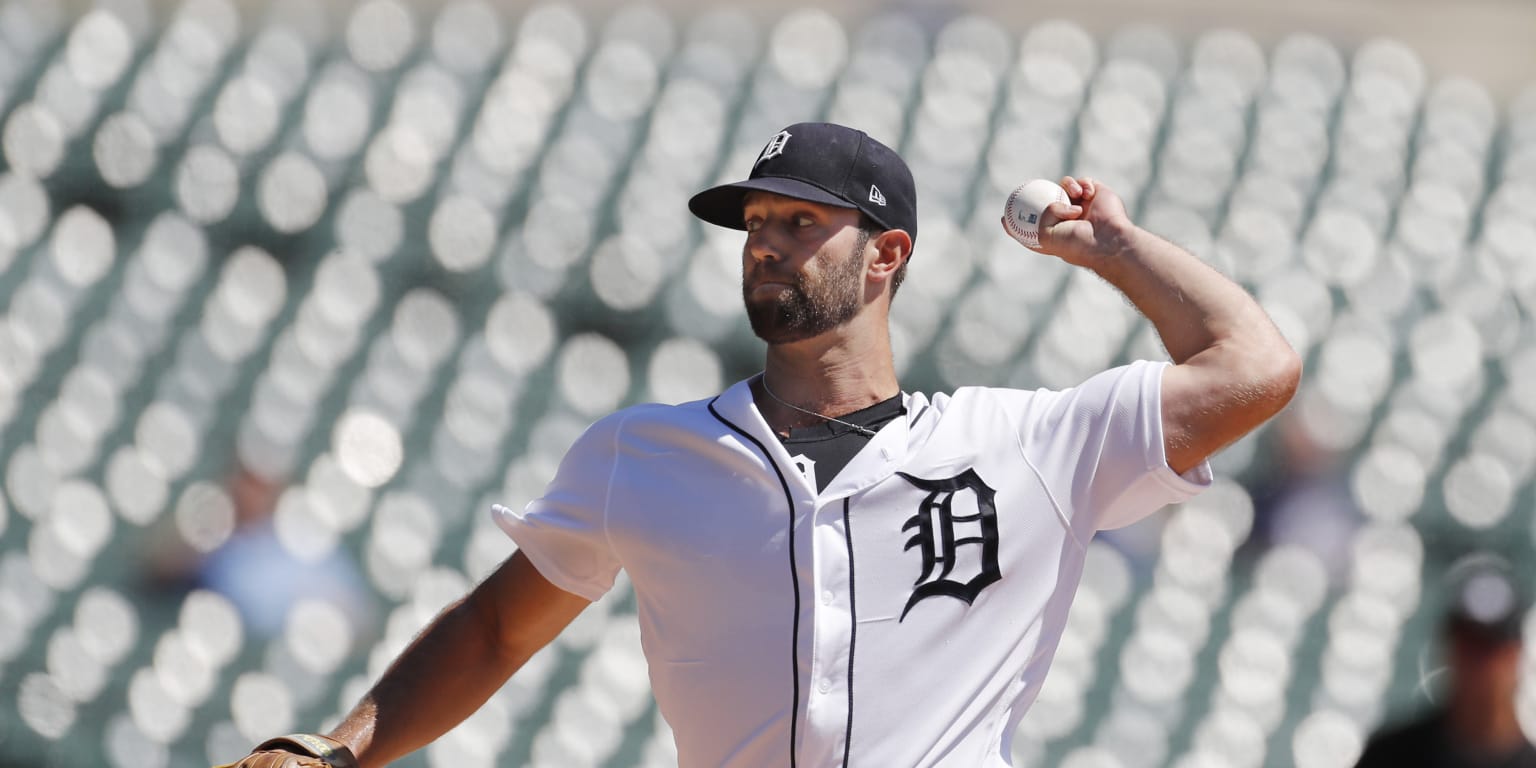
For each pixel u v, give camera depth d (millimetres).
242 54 28078
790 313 8172
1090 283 26969
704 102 29062
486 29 29703
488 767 19422
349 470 22422
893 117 29547
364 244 25406
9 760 18734
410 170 26672
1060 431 8141
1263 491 24594
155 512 21438
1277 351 8133
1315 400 25922
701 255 26219
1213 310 8273
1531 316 27891
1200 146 30047
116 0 28422
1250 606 23156
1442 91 32250
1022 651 7996
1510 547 24438
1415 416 25969
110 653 19984
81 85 26734
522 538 8609
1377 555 24125
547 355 24625
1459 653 12164
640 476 8219
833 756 7695
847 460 8141
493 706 20000
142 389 22922
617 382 24531
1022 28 32594
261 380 23328
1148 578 23281
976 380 25375
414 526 21938
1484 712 12141
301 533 21594
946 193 28297
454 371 24078
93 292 24031
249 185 25766
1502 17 34031
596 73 29219
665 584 8086
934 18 32531
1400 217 29312
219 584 20891
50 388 22750
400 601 21109
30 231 24531
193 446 22297
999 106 30203
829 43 30906
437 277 25219
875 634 7781
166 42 27766
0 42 27125
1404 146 30812
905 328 25828
